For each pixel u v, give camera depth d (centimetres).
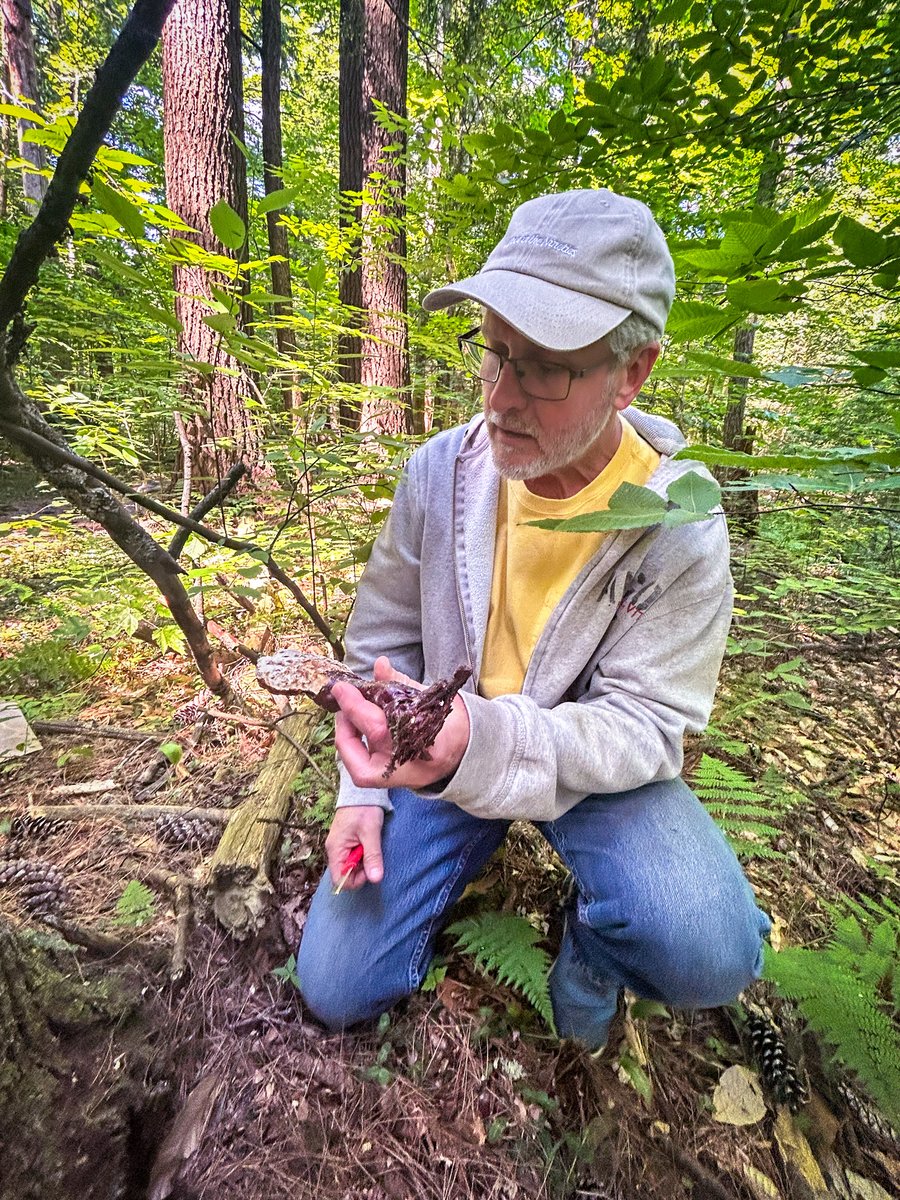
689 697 112
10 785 160
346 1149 98
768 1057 119
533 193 159
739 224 72
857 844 177
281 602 242
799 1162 107
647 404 295
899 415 68
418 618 145
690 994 107
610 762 102
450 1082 108
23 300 95
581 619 112
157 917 121
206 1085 100
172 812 151
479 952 124
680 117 133
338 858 126
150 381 191
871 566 334
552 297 87
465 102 274
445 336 290
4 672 196
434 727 83
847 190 235
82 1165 76
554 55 391
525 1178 98
